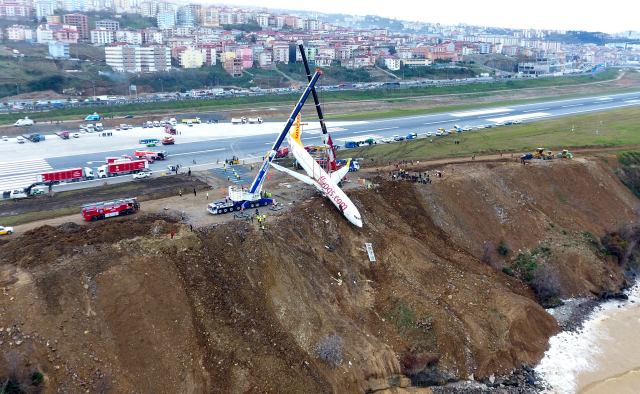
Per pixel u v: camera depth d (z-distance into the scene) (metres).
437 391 62.47
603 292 85.44
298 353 60.47
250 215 79.06
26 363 50.16
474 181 102.06
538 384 64.81
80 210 85.50
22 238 67.06
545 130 162.00
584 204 107.19
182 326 57.78
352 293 72.00
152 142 140.75
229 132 162.38
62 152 132.38
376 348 64.19
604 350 71.69
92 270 59.25
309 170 94.44
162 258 63.47
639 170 122.12
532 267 86.94
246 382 55.09
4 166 117.31
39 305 54.19
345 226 82.25
